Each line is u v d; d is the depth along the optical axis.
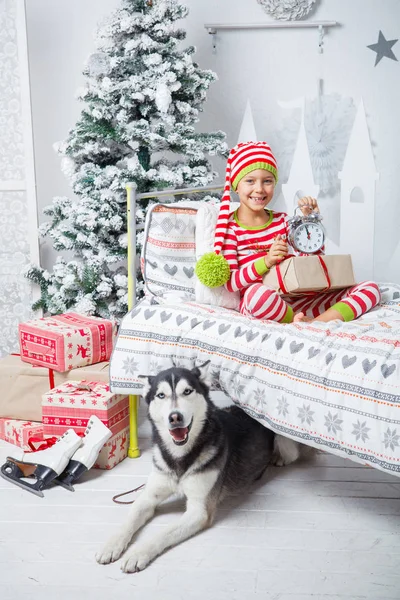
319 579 1.78
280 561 1.87
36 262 3.77
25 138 3.64
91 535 2.02
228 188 2.71
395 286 2.81
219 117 4.06
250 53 3.97
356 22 3.90
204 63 4.00
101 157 3.55
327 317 2.43
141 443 2.72
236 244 2.65
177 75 3.41
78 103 4.01
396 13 3.87
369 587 1.74
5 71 3.60
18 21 3.51
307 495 2.27
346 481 2.38
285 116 4.02
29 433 2.63
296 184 4.07
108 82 3.27
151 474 2.12
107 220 3.34
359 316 2.51
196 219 2.80
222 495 2.16
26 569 1.84
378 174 4.00
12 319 3.85
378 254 4.14
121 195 3.33
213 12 3.94
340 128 4.00
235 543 1.97
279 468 2.48
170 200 3.67
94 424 2.42
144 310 2.43
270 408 2.13
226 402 3.13
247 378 2.18
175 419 1.91
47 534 2.03
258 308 2.38
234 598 1.70
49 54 3.97
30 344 2.72
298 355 2.07
